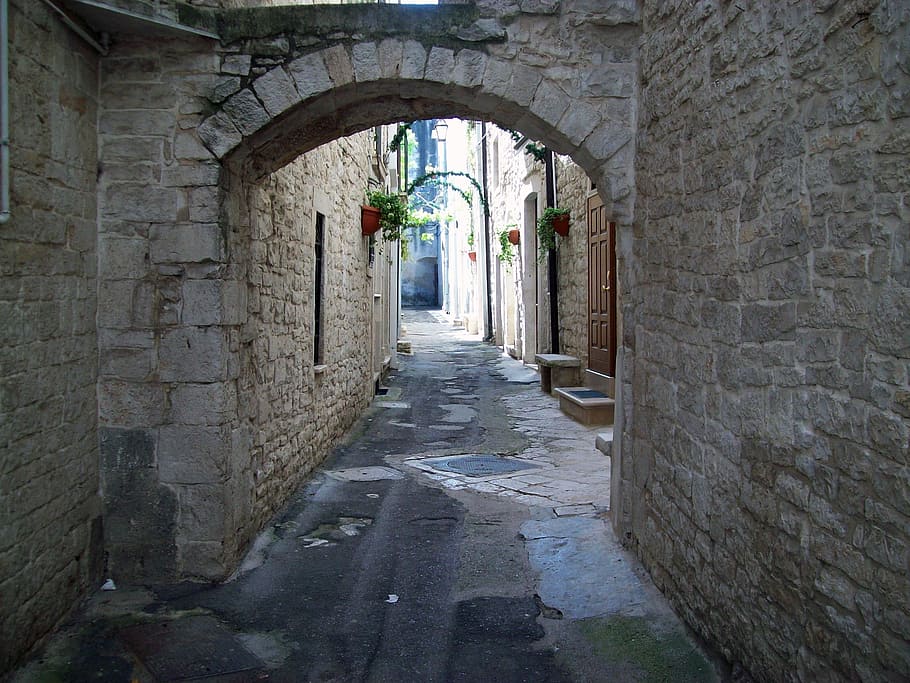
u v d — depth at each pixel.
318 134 4.81
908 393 2.03
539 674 3.34
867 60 2.22
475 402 10.70
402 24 4.23
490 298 20.20
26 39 3.34
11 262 3.20
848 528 2.30
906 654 2.03
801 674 2.56
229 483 4.34
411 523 5.32
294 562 4.60
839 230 2.36
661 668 3.30
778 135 2.73
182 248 4.17
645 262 4.27
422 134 34.06
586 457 7.21
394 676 3.33
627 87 4.38
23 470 3.32
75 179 3.88
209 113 4.18
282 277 5.55
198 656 3.46
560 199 11.34
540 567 4.51
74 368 3.88
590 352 9.77
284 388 5.66
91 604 3.96
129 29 4.05
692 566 3.54
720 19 3.21
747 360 2.97
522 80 4.32
